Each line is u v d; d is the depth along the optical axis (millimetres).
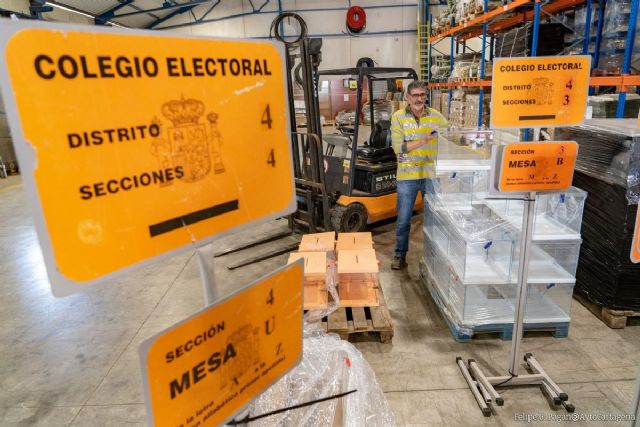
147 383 694
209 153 771
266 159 880
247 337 874
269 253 4738
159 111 687
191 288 4141
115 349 3176
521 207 3271
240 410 899
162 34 673
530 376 2510
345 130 5715
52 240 596
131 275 4477
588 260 3346
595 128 3197
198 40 722
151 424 721
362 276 3242
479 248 3170
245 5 15773
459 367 2748
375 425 1422
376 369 2777
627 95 4219
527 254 2303
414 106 3977
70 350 3186
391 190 5375
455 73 7906
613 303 3094
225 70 772
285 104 897
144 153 679
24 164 556
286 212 950
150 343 679
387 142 5352
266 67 844
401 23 15680
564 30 5102
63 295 619
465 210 3316
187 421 783
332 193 5223
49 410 2557
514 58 2066
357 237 3701
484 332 3096
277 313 943
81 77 592
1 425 2449
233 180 823
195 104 735
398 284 3994
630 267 2988
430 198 3844
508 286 3150
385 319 3066
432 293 3619
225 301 801
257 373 922
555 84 2096
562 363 2756
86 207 625
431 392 2549
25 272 4684
